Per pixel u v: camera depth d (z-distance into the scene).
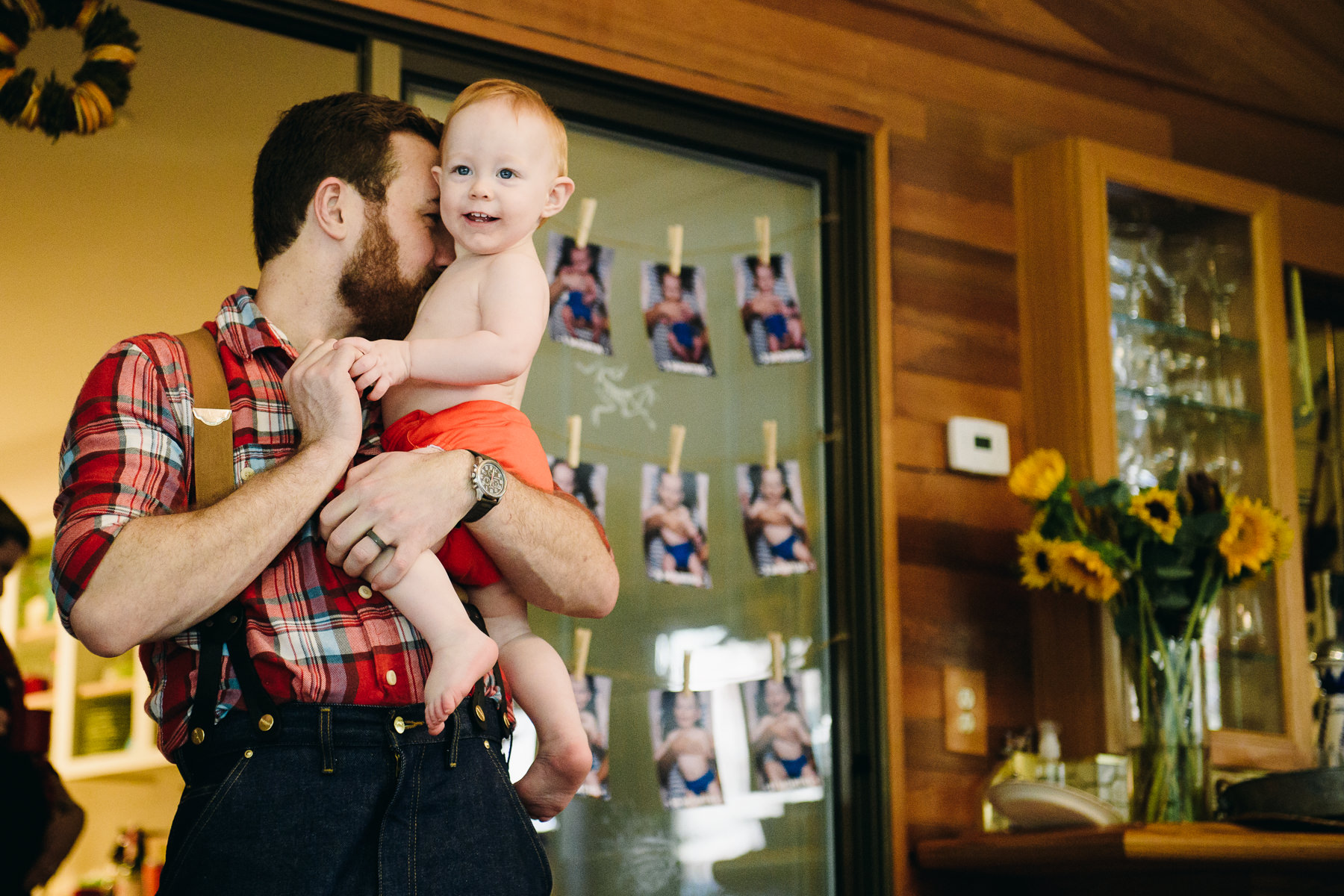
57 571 1.17
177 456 1.26
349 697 1.21
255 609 1.21
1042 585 2.61
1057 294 2.94
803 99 2.82
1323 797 2.28
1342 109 3.57
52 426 2.48
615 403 2.60
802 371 2.81
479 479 1.30
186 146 2.59
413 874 1.19
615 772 2.44
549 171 1.50
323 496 1.23
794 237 2.86
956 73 3.06
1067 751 2.73
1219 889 2.45
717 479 2.67
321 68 2.59
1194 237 3.12
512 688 1.44
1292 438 3.05
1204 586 2.56
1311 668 2.94
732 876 2.50
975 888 2.63
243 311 1.37
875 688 2.64
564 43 2.55
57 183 2.52
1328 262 3.36
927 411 2.86
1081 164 2.95
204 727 1.18
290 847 1.15
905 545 2.77
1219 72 3.41
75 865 2.33
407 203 1.49
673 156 2.76
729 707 2.57
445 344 1.38
